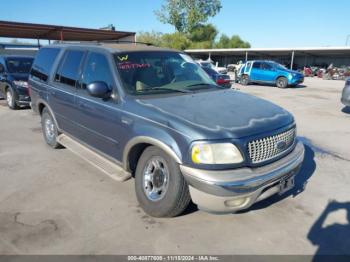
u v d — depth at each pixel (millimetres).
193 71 4469
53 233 3045
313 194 3914
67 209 3498
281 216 3383
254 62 20141
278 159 3141
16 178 4328
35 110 5902
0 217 3318
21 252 2771
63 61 4863
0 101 11211
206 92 3926
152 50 4262
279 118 3277
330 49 34906
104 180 4273
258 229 3146
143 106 3291
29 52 20438
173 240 2961
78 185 4113
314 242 2955
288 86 19438
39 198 3750
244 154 2809
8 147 5727
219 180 2672
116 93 3609
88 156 4223
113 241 2939
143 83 3734
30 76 5938
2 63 10078
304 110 10156
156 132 3033
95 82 3574
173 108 3189
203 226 3182
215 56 56188
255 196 2842
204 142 2729
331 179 4383
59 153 5383
